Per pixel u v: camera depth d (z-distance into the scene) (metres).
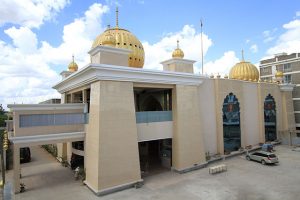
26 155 21.78
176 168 17.77
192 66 19.92
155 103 23.42
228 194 13.35
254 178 16.03
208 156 20.38
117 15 21.36
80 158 19.02
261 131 26.81
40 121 15.16
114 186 13.98
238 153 22.88
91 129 14.88
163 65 20.22
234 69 29.91
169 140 19.09
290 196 12.92
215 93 22.38
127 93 15.23
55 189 14.59
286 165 19.25
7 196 13.54
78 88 18.44
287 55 36.50
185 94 18.66
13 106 14.23
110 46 15.04
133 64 19.52
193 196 13.16
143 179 16.25
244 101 25.30
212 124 21.88
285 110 30.73
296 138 27.70
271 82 29.81
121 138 14.59
